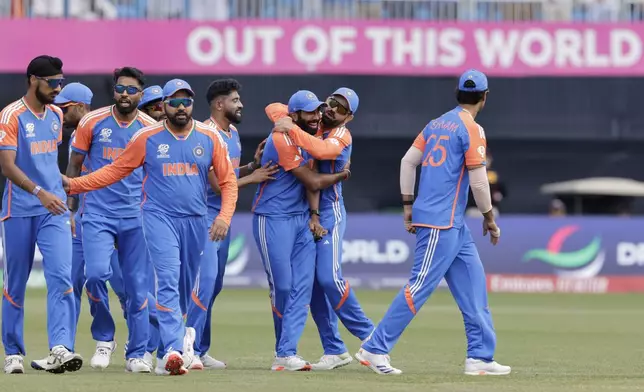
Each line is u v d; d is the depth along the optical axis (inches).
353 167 3887.8
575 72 3398.1
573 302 2876.5
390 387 1133.1
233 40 3363.7
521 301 2898.6
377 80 3467.0
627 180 3828.7
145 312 1354.6
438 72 3385.8
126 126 1378.0
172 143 1279.5
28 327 2039.9
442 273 1296.8
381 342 1296.8
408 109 3474.4
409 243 3272.6
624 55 3400.6
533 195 3946.9
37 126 1283.2
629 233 3316.9
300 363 1368.1
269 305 2645.2
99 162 1379.2
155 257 1277.1
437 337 1900.8
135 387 1116.5
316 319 1433.3
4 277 1305.4
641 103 3511.3
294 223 1390.3
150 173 1284.4
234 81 1478.8
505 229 3299.7
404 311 1294.3
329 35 3373.5
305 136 1365.7
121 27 3353.8
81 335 1871.3
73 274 1465.3
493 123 3511.3
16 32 3341.5
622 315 2463.1
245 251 3233.3
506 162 3939.5
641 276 3307.1
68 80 3422.7
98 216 1353.3
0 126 1263.5
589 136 3523.6
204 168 1295.5
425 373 1338.6
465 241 1309.1
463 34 3388.3
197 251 1310.3
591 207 3944.4
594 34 3405.5
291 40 3366.1
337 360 1416.1
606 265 3307.1
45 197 1250.6
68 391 1082.7
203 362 1441.9
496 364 1318.9
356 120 3474.4
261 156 1451.8
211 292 1413.6
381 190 3897.6
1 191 3806.6
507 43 3388.3
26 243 1293.1
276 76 3440.0
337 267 1400.1
